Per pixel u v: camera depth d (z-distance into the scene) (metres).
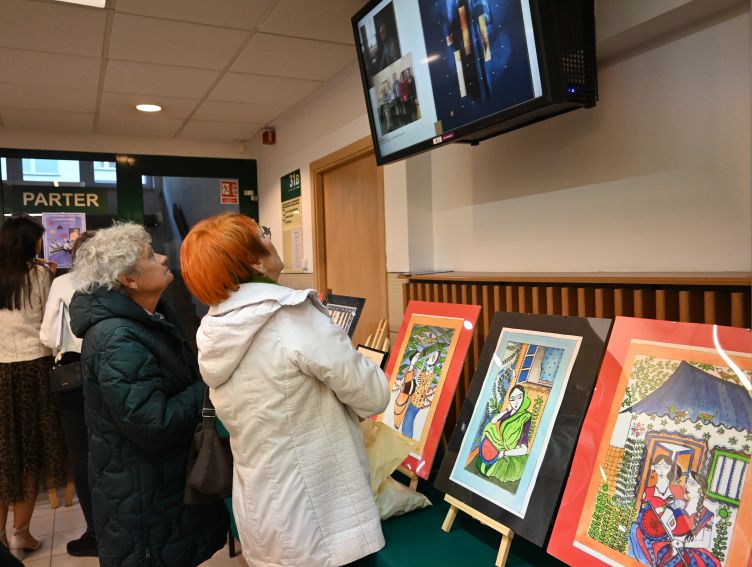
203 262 1.25
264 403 1.22
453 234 2.68
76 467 2.49
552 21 1.51
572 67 1.57
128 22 2.56
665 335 1.10
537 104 1.57
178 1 2.37
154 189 7.28
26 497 2.68
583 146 1.96
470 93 1.80
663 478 1.00
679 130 1.64
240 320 1.20
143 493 1.60
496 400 1.40
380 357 2.05
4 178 4.36
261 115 4.28
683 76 1.62
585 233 1.97
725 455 0.94
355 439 1.32
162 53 2.95
